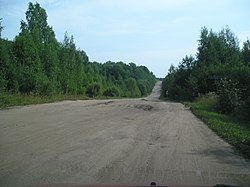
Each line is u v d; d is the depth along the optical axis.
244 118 23.75
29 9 59.47
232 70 46.47
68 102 41.41
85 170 8.35
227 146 12.84
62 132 14.63
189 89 62.06
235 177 8.20
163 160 9.88
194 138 14.57
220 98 30.56
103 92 85.69
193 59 73.56
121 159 9.79
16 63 43.88
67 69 62.25
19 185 6.85
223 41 70.50
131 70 179.25
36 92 44.66
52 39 62.56
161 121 21.16
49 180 7.31
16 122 17.47
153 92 193.75
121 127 17.25
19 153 10.04
